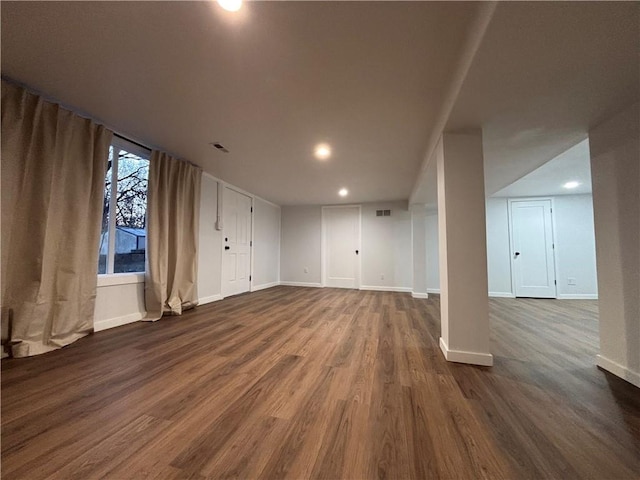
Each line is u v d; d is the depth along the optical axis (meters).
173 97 2.03
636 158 1.65
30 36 1.44
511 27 1.11
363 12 1.27
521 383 1.64
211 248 4.15
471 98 1.63
